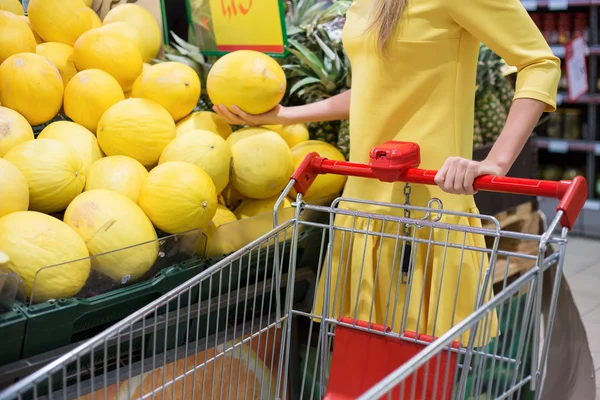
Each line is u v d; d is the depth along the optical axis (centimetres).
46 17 207
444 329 167
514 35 156
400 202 172
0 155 169
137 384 156
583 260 441
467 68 167
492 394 215
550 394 222
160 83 194
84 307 145
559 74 159
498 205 244
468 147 172
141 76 199
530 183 135
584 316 348
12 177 150
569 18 496
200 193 166
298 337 201
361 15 172
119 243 155
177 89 195
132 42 204
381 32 161
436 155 168
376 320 179
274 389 189
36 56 187
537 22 511
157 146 184
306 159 162
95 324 153
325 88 232
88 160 181
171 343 164
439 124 167
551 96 155
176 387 162
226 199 204
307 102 239
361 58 171
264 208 197
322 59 237
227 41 227
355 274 176
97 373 152
